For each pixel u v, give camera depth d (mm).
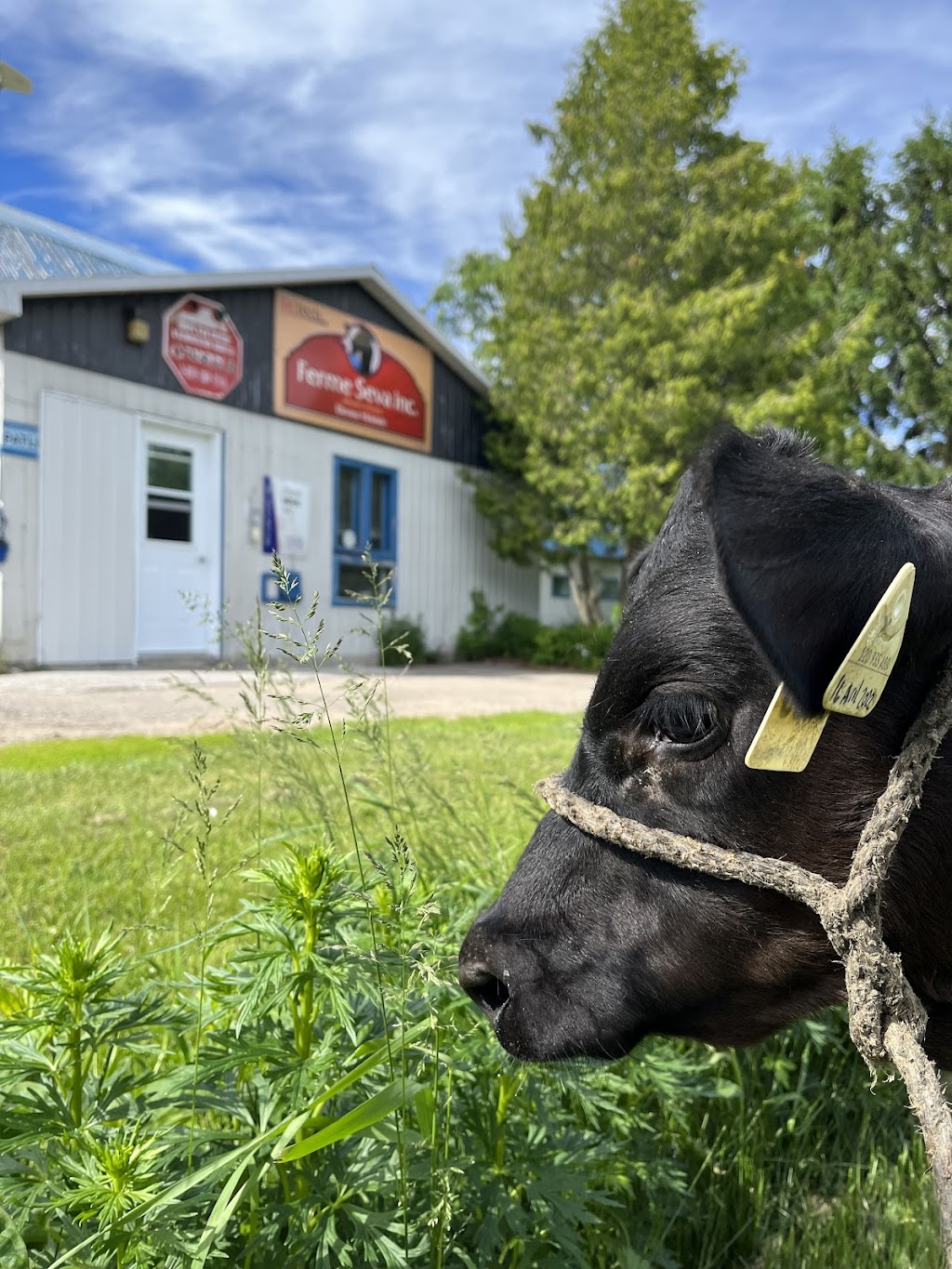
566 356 10172
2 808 3158
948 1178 809
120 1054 1361
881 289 15375
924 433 16297
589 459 10258
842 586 858
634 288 10000
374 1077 1150
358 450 10078
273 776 2010
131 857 2580
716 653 1014
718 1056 1671
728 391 9852
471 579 11844
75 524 7461
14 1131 1030
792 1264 1360
